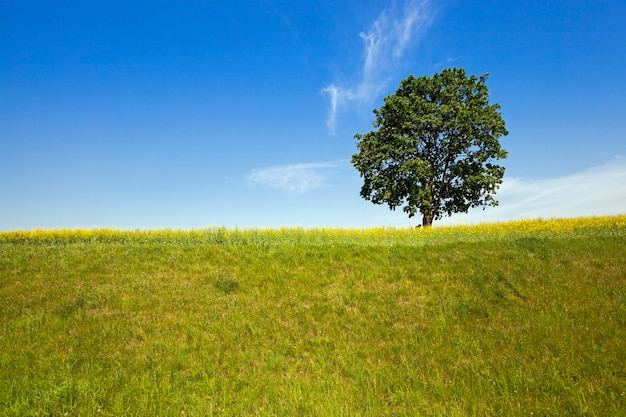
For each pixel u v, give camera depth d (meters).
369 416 7.23
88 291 14.25
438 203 35.19
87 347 10.26
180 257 17.98
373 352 10.13
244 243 20.73
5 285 14.88
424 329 11.30
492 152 33.00
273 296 13.98
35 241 22.75
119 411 7.20
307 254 18.03
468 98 34.81
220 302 13.49
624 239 18.94
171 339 10.88
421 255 17.22
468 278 14.62
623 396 7.48
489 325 11.34
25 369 8.88
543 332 10.56
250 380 8.70
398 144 33.53
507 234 22.50
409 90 35.69
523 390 7.99
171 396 7.92
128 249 19.27
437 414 7.23
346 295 13.78
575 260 16.11
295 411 7.36
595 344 9.70
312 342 10.70
